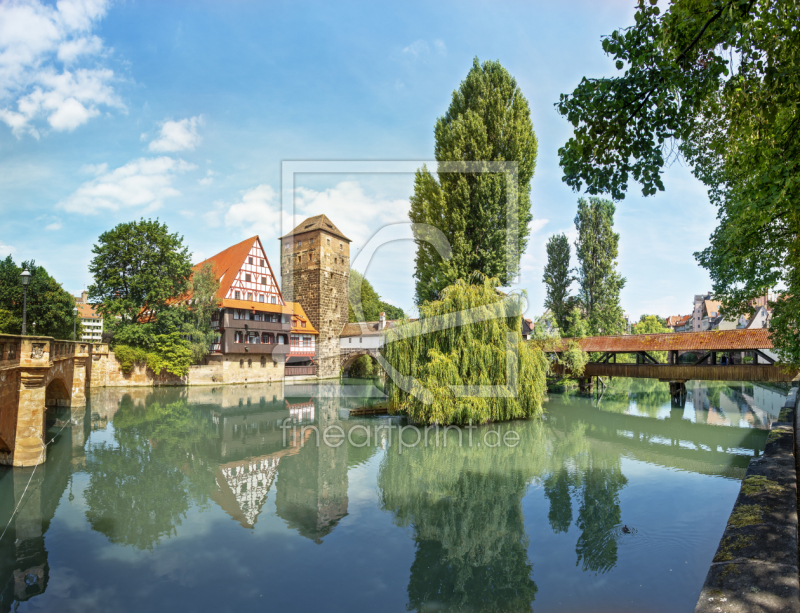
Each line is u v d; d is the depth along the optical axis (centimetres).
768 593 275
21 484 1162
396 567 730
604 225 4009
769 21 396
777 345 1116
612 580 671
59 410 2395
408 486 1157
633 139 463
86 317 8988
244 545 816
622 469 1305
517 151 2039
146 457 1486
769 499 436
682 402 2716
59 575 709
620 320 4028
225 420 2228
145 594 647
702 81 427
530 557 754
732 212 1107
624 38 431
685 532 841
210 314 4022
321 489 1144
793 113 446
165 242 3841
